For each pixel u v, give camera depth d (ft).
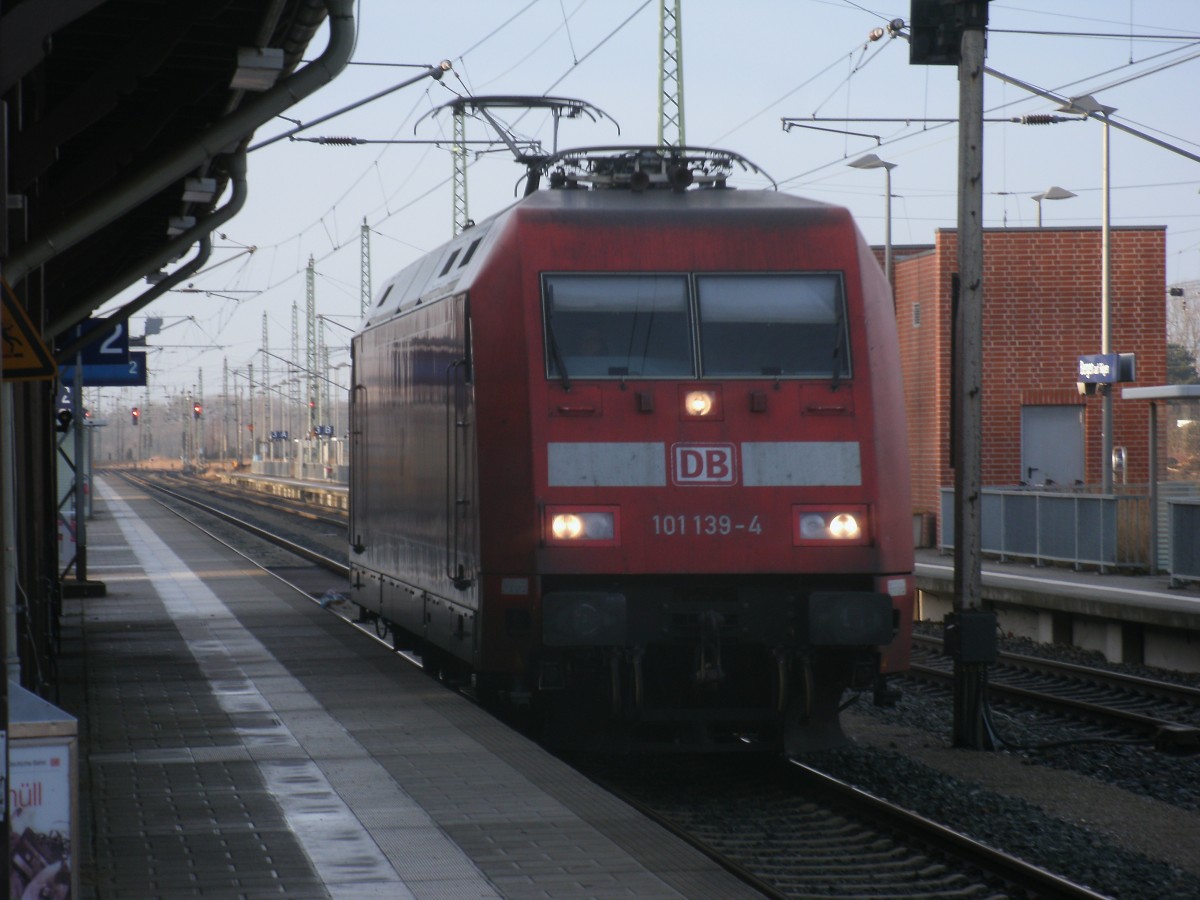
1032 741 93.81
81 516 176.86
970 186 90.12
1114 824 72.74
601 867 51.57
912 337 241.76
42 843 37.86
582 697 77.46
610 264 77.66
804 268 78.69
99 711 85.97
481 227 88.89
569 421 75.31
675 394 76.13
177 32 71.26
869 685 76.64
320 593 197.06
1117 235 233.76
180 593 176.76
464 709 86.38
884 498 76.64
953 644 91.04
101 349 159.84
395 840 55.26
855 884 59.72
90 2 43.96
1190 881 62.28
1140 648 138.10
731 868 52.06
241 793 63.41
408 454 100.73
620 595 72.90
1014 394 232.94
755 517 75.31
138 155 99.35
